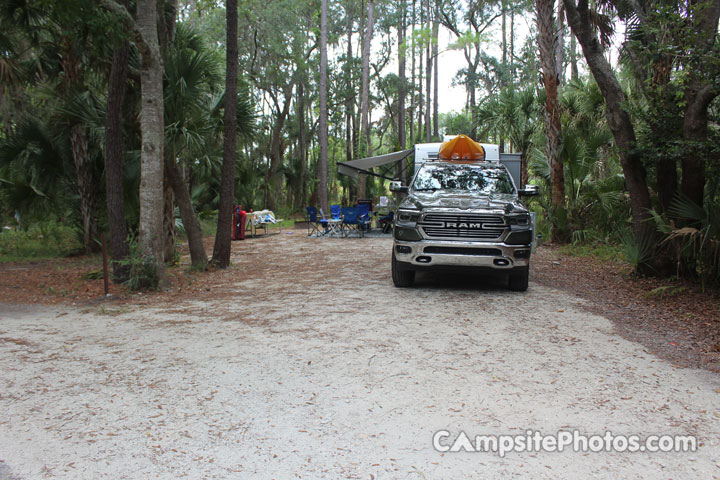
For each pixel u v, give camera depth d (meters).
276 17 28.23
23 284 8.71
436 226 7.48
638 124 8.96
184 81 9.39
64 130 13.10
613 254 11.54
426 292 7.69
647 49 7.27
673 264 8.37
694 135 7.43
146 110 7.95
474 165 9.47
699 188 7.77
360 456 2.89
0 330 5.66
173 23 10.76
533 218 10.40
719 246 7.20
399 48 32.44
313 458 2.87
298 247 14.69
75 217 14.59
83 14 6.68
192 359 4.59
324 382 4.00
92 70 11.35
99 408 3.54
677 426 3.28
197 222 10.22
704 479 2.67
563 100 15.53
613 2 9.34
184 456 2.89
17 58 11.95
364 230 19.08
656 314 6.33
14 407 3.56
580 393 3.80
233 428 3.24
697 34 6.54
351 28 38.69
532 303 6.93
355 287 8.12
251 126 11.20
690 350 4.89
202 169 12.25
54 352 4.84
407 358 4.58
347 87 38.22
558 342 5.10
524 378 4.10
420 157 13.92
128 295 7.66
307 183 39.59
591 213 13.80
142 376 4.17
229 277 9.39
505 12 35.72
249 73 32.53
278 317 6.16
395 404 3.59
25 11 10.55
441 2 36.38
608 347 4.95
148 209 8.05
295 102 42.47
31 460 2.85
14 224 18.19
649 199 8.53
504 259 7.30
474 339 5.18
